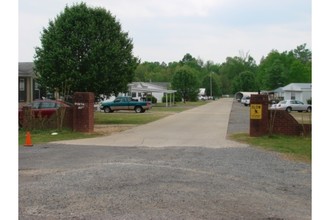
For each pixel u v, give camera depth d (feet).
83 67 88.17
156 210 22.67
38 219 21.11
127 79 93.09
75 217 21.40
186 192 26.63
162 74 469.98
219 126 85.30
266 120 64.59
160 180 29.96
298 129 64.18
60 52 86.58
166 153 46.37
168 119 107.34
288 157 44.27
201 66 574.97
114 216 21.56
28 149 50.03
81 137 63.98
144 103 144.87
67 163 39.29
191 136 65.82
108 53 88.12
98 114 132.05
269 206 24.43
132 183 28.81
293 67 304.09
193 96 298.15
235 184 29.84
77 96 70.23
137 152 47.32
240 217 22.04
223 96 509.35
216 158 42.73
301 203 25.62
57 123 70.95
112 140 60.18
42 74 88.99
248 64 514.27
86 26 88.53
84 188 27.30
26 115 70.74
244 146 53.31
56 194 25.76
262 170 36.40
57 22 90.02
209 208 23.44
